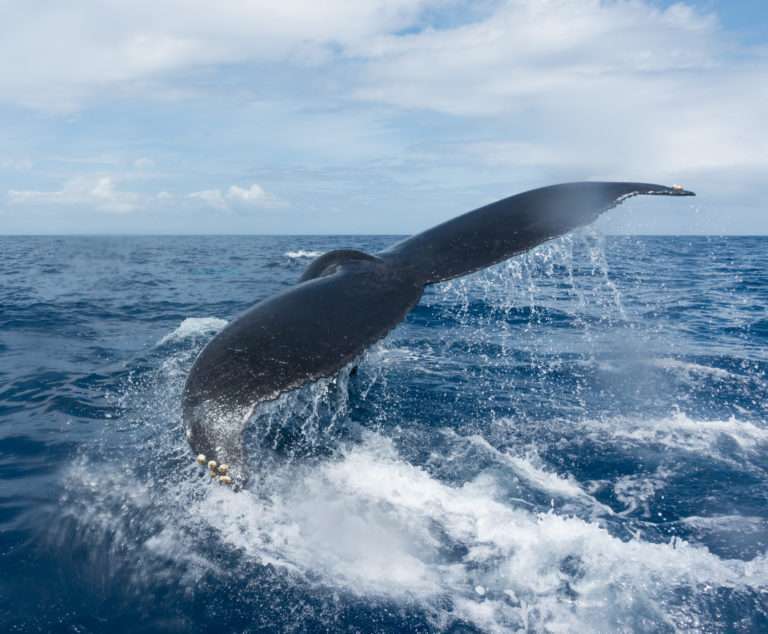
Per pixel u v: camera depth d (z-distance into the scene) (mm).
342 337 4738
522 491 5723
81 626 4062
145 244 76688
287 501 5410
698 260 34125
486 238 6105
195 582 4438
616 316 15656
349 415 7371
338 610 4184
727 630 3984
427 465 6164
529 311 16109
